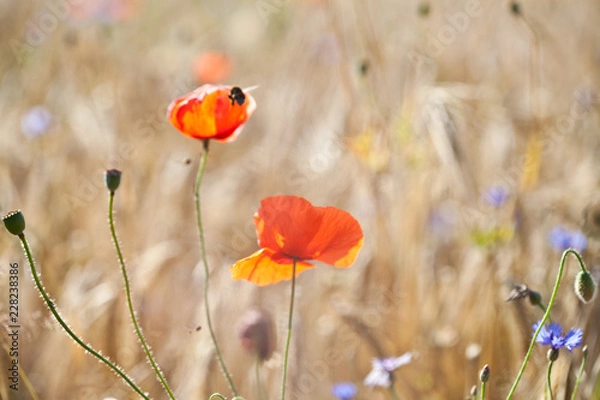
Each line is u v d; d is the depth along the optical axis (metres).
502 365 1.70
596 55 2.41
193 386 1.62
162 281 1.84
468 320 1.75
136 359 1.73
